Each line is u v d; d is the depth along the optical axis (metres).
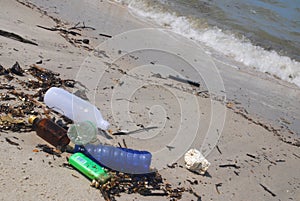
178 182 1.74
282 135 2.51
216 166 1.96
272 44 4.52
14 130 1.72
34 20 3.39
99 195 1.52
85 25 3.82
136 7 5.11
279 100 3.18
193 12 5.16
